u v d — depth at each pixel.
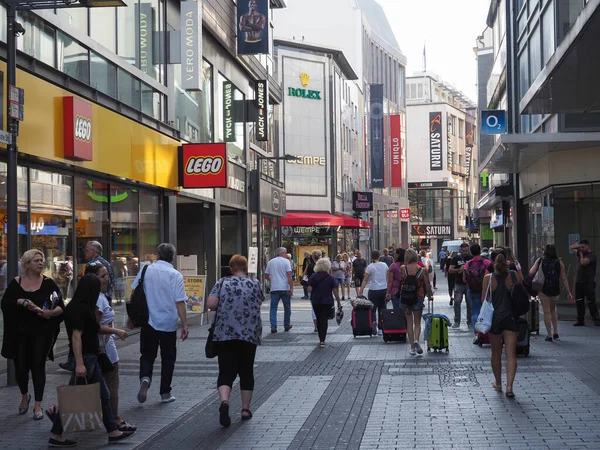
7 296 8.87
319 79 55.81
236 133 29.92
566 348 14.38
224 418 8.36
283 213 38.81
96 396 7.38
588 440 7.47
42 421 8.74
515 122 30.03
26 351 8.95
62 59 14.42
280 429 8.23
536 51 21.95
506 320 9.91
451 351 14.34
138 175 18.19
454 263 18.62
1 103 11.71
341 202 59.47
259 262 33.31
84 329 7.65
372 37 77.38
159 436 7.98
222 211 31.31
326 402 9.68
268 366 12.84
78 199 15.41
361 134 70.19
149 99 19.77
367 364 12.88
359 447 7.39
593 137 19.70
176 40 21.34
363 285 17.16
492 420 8.46
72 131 14.03
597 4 11.24
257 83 32.16
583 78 15.54
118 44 17.59
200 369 12.66
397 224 86.62
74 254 15.11
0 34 11.96
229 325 8.59
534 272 15.57
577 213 22.98
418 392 10.23
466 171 112.56
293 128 54.00
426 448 7.30
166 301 9.64
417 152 104.12
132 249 18.73
